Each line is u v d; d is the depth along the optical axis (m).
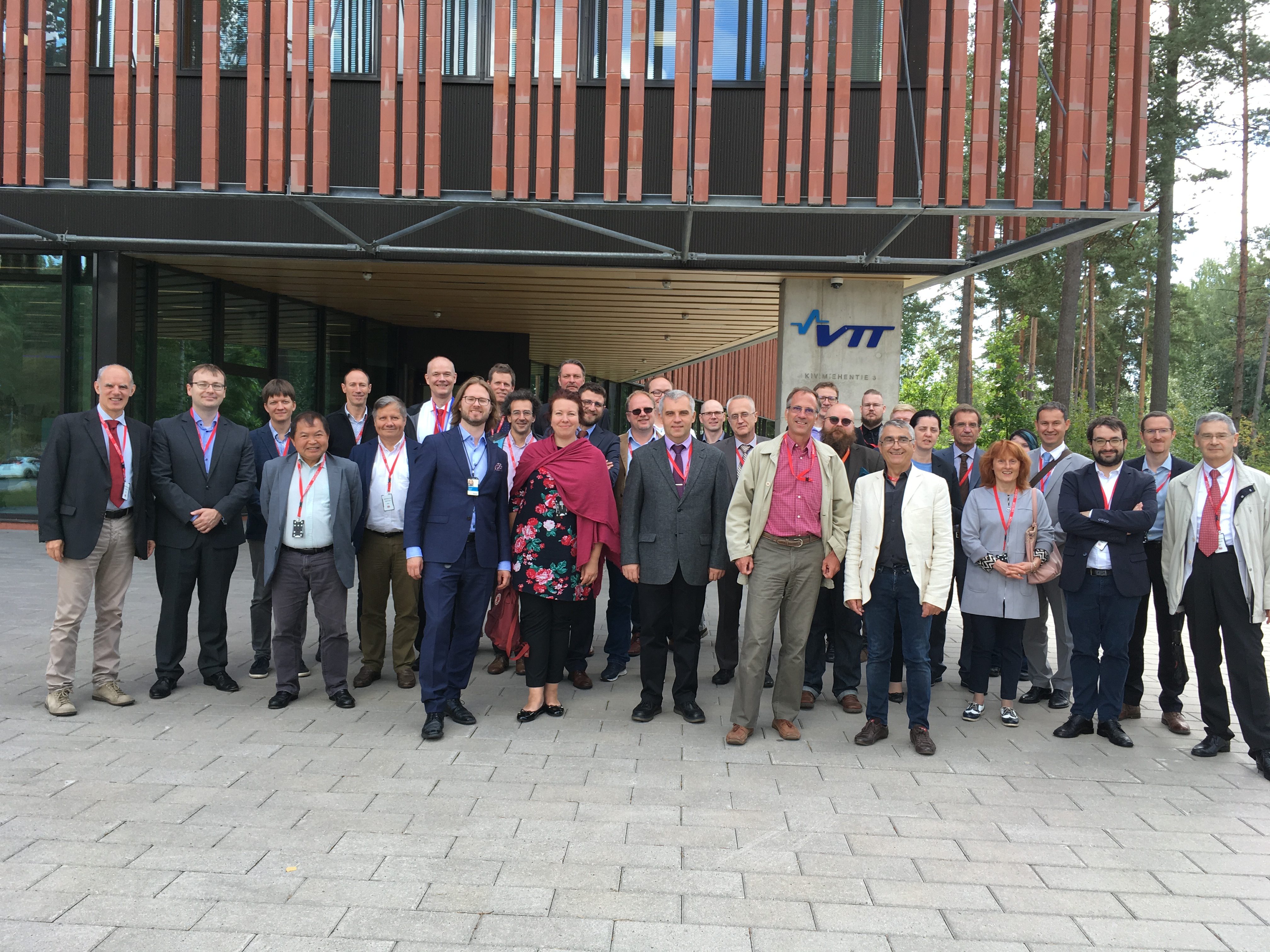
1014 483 5.54
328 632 5.38
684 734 5.09
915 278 11.16
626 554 5.30
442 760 4.50
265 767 4.33
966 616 5.85
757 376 33.59
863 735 5.02
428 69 7.82
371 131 10.38
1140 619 5.73
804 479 5.05
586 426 6.50
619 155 8.15
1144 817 4.08
